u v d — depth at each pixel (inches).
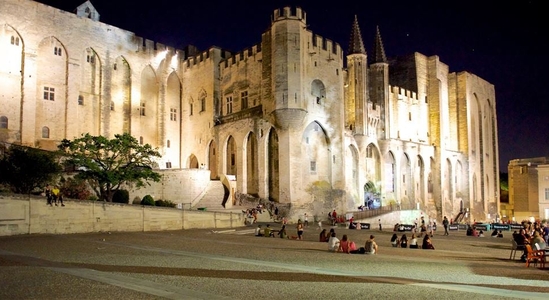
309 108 2063.2
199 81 2411.4
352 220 1800.0
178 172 1844.2
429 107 2960.1
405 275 577.9
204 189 1897.1
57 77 1966.0
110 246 856.9
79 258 673.6
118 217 1233.4
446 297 435.5
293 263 670.5
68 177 1557.6
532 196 2972.4
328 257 767.1
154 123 2347.4
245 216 1626.5
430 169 2878.9
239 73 2252.7
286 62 1982.0
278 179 1991.9
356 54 2404.0
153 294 426.9
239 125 2156.7
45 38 1934.1
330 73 2199.8
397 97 2728.8
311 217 2004.2
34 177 1332.4
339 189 2161.7
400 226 1678.2
